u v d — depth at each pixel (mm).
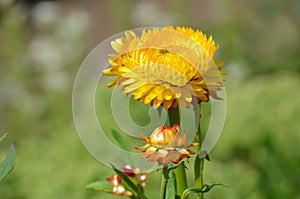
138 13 10047
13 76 9125
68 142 6152
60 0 14320
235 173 5395
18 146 6715
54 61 9344
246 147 6289
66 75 9188
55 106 8570
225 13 9969
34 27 11695
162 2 12359
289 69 9594
